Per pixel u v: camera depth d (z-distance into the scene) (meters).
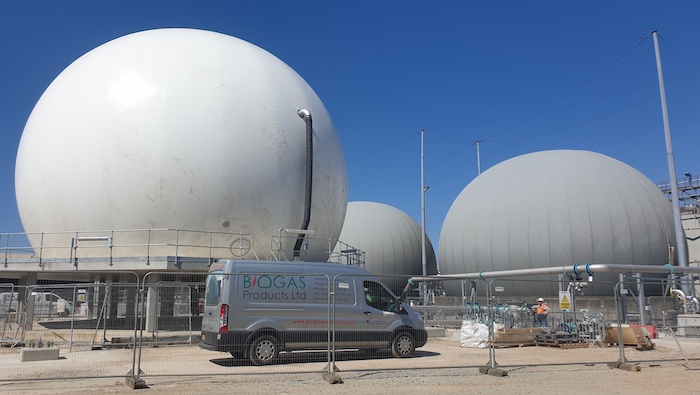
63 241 20.16
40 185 20.58
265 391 9.01
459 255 31.22
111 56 21.45
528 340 17.61
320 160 22.77
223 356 14.17
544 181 28.45
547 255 27.03
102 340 16.95
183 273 19.14
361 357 13.89
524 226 27.88
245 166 20.12
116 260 18.86
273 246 20.81
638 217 27.06
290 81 23.00
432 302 33.97
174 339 17.14
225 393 8.80
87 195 19.59
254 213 20.34
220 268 12.71
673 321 24.20
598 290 26.20
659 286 27.33
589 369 11.90
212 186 19.59
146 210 19.31
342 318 13.09
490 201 29.97
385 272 40.28
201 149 19.59
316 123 23.11
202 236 19.67
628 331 17.09
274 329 12.45
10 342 17.08
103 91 20.36
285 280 12.77
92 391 8.97
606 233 26.56
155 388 9.28
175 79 20.25
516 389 9.38
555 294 26.73
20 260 19.69
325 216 23.08
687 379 10.63
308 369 11.66
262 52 23.75
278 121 21.20
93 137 19.80
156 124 19.53
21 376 10.77
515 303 26.70
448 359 13.64
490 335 11.73
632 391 9.30
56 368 12.02
